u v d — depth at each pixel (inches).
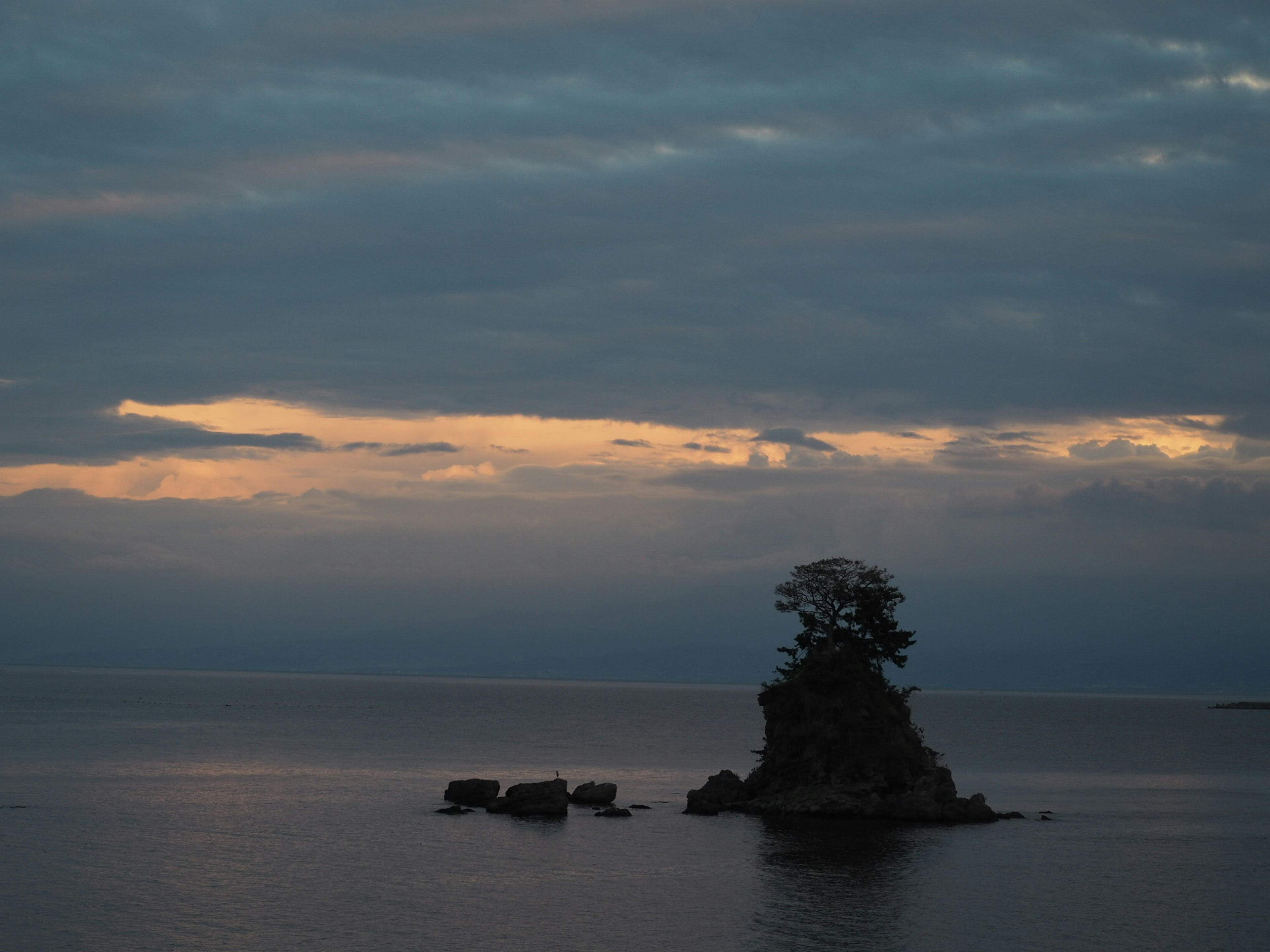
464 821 4030.5
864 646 4517.7
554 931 2593.5
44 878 2960.1
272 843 3521.2
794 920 2731.3
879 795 4266.7
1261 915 2822.3
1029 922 2741.1
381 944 2459.4
